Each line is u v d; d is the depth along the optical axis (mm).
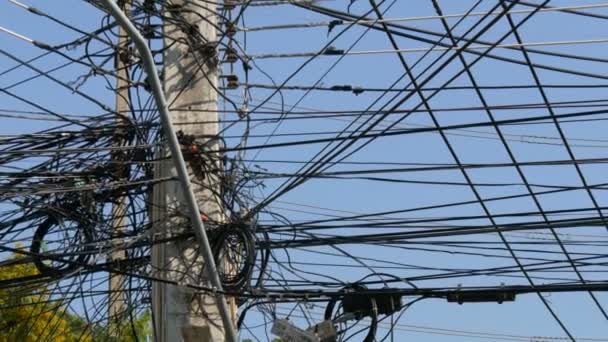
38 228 12688
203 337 11828
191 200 10867
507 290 12203
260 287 12477
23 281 12492
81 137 12977
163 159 12133
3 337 17469
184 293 11844
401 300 12586
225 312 11203
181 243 12039
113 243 12055
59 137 12961
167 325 11828
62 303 14242
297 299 12367
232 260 12258
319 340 12328
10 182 12570
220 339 11898
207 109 12594
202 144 12375
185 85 12656
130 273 11695
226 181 12461
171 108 12562
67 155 12820
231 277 12094
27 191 12289
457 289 12328
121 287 13938
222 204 12289
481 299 12305
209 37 12875
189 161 12281
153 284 12148
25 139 12938
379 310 12578
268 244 12742
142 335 17781
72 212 12648
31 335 17391
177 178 11969
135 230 12688
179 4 12883
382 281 12812
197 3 13016
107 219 12766
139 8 12719
